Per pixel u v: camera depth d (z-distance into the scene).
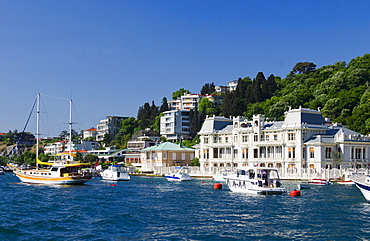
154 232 54.22
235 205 76.31
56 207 73.88
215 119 178.38
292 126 148.50
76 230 55.25
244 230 55.50
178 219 62.56
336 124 161.50
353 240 51.06
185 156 195.50
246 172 96.38
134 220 61.69
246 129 162.38
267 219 62.72
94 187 112.94
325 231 55.25
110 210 70.69
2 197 87.69
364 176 79.31
